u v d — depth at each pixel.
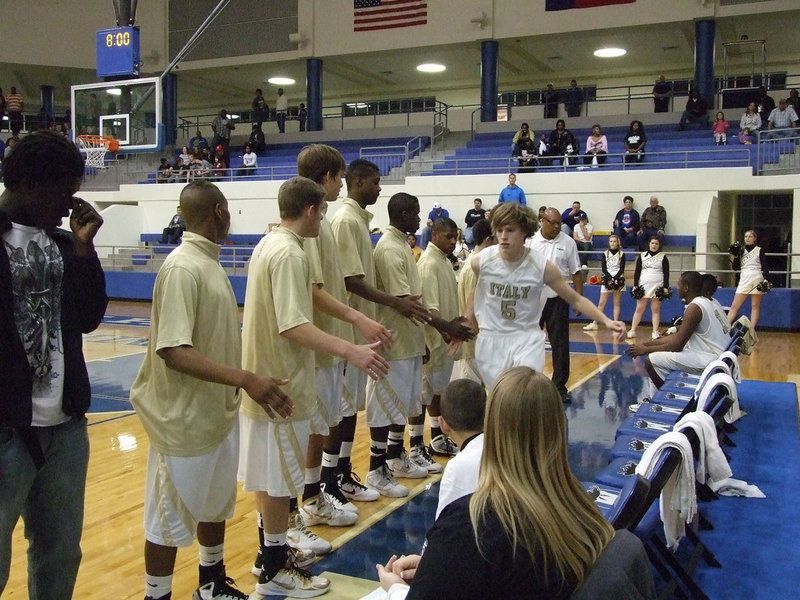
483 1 18.19
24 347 2.11
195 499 2.65
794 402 6.80
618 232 14.20
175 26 21.12
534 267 4.13
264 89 24.83
